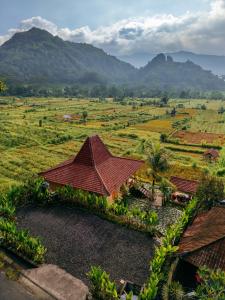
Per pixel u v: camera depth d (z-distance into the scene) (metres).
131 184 37.94
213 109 199.38
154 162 34.41
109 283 16.72
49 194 29.91
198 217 27.84
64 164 33.88
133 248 23.08
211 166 62.28
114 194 31.91
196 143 88.00
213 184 32.50
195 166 59.22
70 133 90.50
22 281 18.03
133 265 21.16
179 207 34.16
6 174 48.22
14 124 101.62
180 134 103.88
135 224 26.08
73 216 27.25
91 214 27.70
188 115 163.00
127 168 35.34
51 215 27.36
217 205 29.05
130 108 187.00
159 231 26.47
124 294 18.05
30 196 30.02
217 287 16.52
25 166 53.56
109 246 23.12
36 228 25.09
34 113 141.50
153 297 16.62
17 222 25.89
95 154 32.62
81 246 22.91
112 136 92.94
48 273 19.05
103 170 32.25
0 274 18.42
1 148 67.31
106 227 25.70
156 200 35.72
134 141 86.25
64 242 23.30
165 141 89.00
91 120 127.06
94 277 17.23
